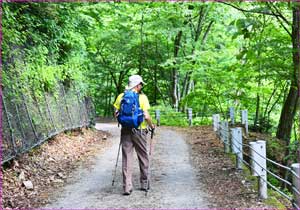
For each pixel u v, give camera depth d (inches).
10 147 331.9
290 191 428.5
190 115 866.1
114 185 318.7
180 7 879.1
